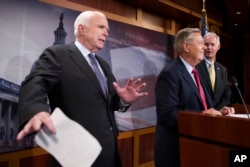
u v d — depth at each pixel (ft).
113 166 3.76
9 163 5.60
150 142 9.52
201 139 3.58
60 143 2.33
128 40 8.57
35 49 6.02
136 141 8.92
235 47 19.54
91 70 3.74
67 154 2.31
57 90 3.52
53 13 6.42
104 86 3.95
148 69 9.36
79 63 3.68
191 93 4.83
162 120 4.58
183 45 5.11
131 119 8.64
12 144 5.59
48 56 3.51
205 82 6.13
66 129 2.42
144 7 9.50
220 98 6.25
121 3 8.70
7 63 5.52
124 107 4.09
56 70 3.41
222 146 3.27
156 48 9.81
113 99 4.02
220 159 3.25
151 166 9.55
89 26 3.98
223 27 17.11
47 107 2.70
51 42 6.36
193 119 3.67
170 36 10.61
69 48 3.80
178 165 4.66
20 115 2.52
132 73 8.68
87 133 2.46
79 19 4.09
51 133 2.30
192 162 3.66
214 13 13.47
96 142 2.43
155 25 10.12
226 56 19.35
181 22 11.53
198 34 5.12
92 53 4.10
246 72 19.13
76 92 3.51
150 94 9.42
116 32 8.14
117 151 3.86
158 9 9.77
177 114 4.34
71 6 7.01
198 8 11.03
